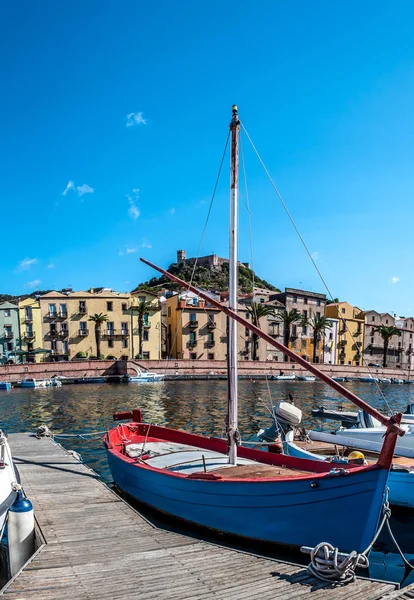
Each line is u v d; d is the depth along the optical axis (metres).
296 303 76.12
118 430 12.68
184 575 5.77
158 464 10.12
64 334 61.59
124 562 6.13
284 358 72.19
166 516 8.81
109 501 8.91
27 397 36.84
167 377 53.50
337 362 78.69
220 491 7.68
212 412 28.16
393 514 10.12
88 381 50.00
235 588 5.45
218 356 67.00
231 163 9.17
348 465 8.46
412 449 11.94
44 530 7.34
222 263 127.25
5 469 7.26
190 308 65.69
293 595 5.32
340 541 6.54
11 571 6.74
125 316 64.19
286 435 13.23
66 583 5.50
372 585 5.64
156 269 9.93
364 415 15.59
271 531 7.09
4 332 59.19
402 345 88.75
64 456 12.91
